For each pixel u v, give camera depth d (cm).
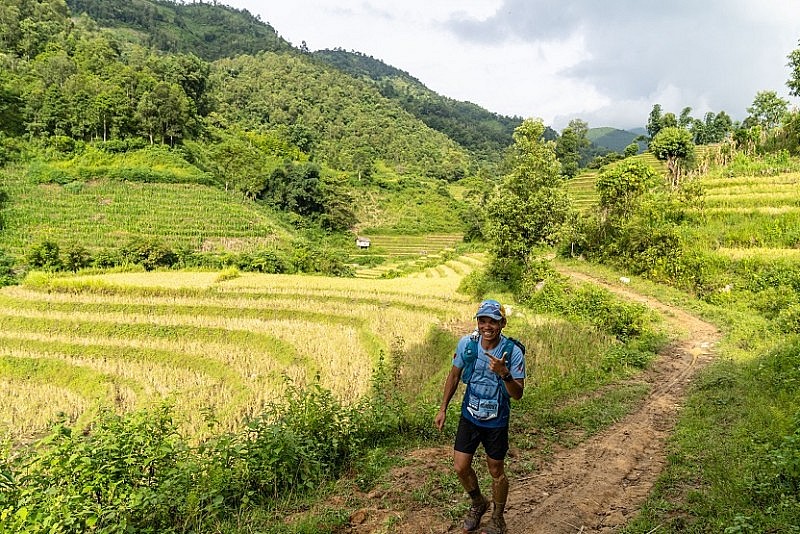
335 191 8762
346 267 5909
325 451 777
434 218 9938
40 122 7506
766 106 6172
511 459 781
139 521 595
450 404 1038
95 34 13150
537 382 1307
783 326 1889
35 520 572
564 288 2712
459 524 571
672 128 6900
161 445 716
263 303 3294
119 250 5106
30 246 4938
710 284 2600
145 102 8256
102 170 7006
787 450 641
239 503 652
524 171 3080
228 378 2344
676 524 555
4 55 9081
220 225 6494
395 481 693
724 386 1216
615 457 798
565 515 595
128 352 2719
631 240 3338
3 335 2956
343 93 18750
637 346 1730
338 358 2305
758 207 3472
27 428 2064
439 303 3105
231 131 11562
